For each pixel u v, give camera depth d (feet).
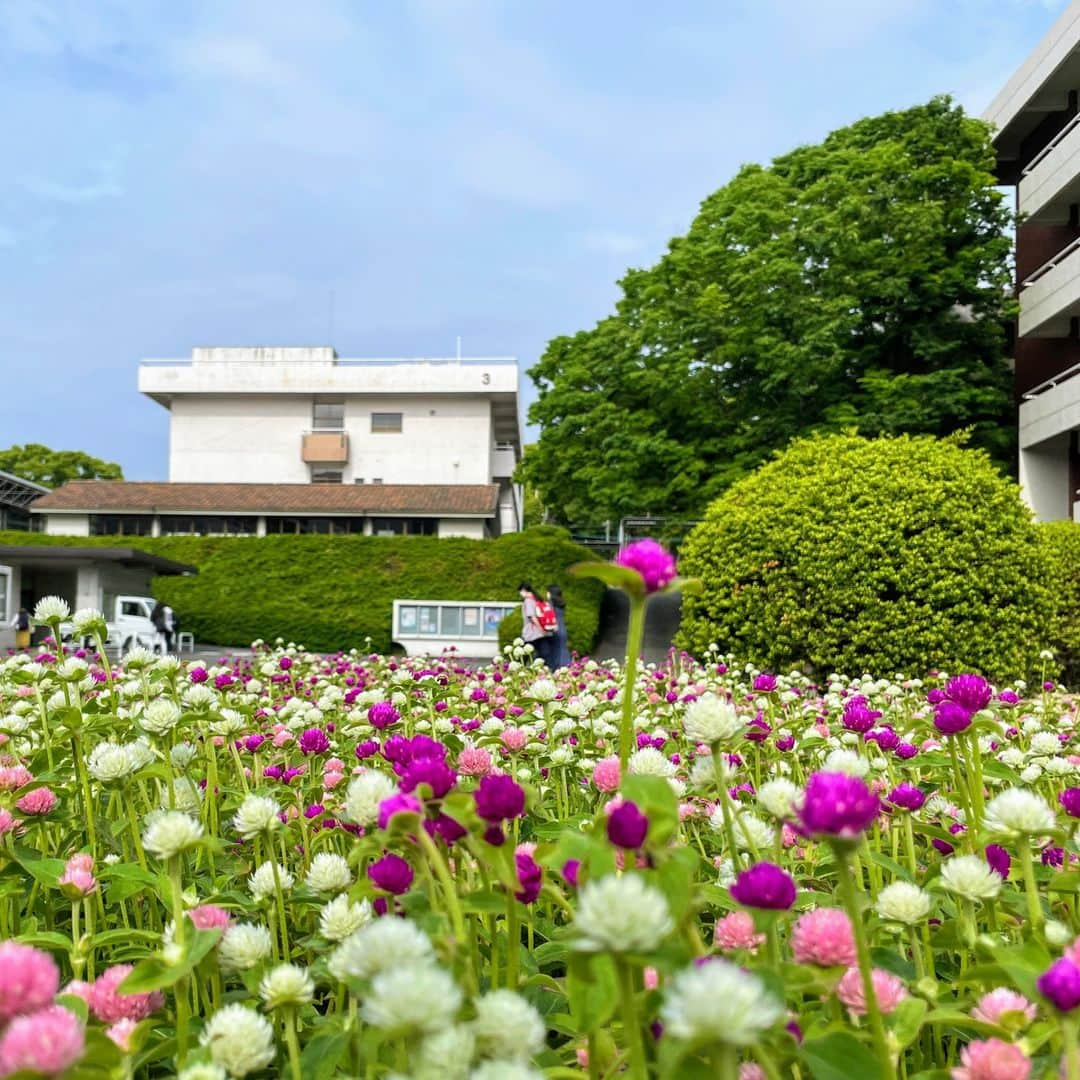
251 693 16.12
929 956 5.37
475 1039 3.08
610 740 12.47
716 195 76.95
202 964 4.75
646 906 2.88
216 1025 3.67
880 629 31.30
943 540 31.71
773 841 6.43
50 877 5.53
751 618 33.45
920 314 71.00
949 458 34.50
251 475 131.54
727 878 6.00
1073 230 78.28
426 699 15.26
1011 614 31.63
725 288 69.46
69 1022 2.88
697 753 10.26
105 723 9.17
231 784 10.59
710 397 71.46
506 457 146.41
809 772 11.95
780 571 33.01
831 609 31.94
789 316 65.05
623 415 70.79
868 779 8.16
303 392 130.82
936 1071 3.73
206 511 111.86
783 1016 3.30
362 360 131.64
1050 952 4.75
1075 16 69.82
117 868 5.40
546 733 12.16
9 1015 2.93
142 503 112.37
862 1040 3.72
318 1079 4.00
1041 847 7.36
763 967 3.54
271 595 92.48
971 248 69.77
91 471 168.96
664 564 4.40
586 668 26.00
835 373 68.39
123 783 6.81
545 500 81.66
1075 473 72.59
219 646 90.07
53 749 9.53
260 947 4.76
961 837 7.30
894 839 7.88
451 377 130.82
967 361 71.51
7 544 94.84
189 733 10.74
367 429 132.16
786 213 68.69
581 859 3.74
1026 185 79.51
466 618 79.20
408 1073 3.63
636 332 71.82
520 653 26.08
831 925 3.92
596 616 77.36
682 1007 2.65
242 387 130.52
